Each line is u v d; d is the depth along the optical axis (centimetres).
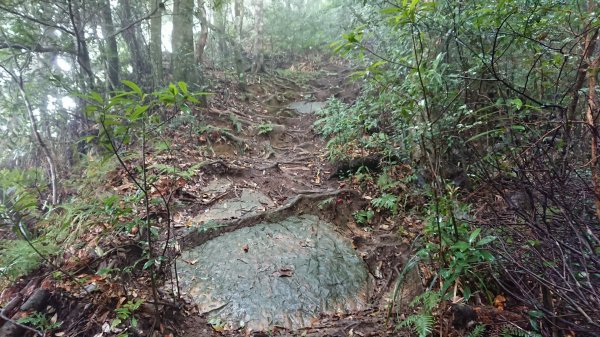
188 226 356
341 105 649
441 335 215
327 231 388
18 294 259
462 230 238
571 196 207
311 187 482
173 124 545
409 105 257
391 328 251
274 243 353
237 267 314
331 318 276
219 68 948
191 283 293
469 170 286
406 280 302
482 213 254
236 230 369
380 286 315
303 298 289
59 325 232
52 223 348
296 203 420
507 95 278
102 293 248
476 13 266
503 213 241
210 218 380
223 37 950
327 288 303
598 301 155
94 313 238
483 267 249
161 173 404
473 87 309
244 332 257
